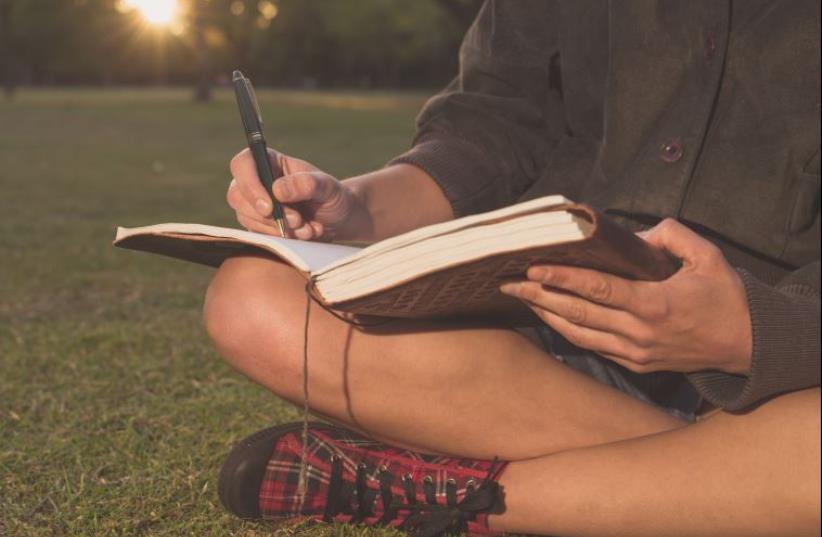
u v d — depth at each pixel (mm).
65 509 1651
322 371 1336
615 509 1285
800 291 1276
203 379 2498
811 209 1384
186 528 1562
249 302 1348
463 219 1021
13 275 4023
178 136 15398
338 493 1461
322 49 57938
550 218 961
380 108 26047
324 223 1527
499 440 1372
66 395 2340
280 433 1503
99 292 3732
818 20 1355
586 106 1672
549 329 1554
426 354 1316
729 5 1409
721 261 1107
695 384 1190
